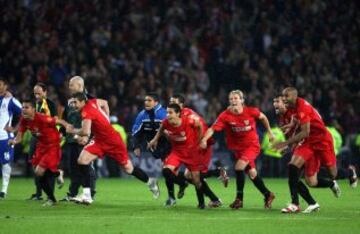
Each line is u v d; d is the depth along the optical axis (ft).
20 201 173.47
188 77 332.39
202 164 155.22
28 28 335.88
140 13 357.41
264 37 356.79
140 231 118.42
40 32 334.03
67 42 332.60
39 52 322.14
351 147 314.35
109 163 304.91
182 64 343.67
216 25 358.84
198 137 153.99
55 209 153.07
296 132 149.38
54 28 340.18
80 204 164.45
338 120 322.75
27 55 321.93
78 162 156.87
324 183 153.79
